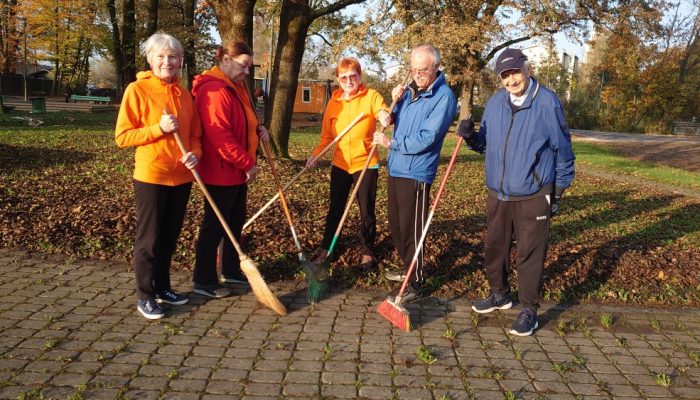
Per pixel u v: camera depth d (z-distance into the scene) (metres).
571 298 4.93
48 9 34.34
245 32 10.07
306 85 47.28
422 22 16.12
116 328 3.82
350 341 3.83
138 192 3.87
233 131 4.23
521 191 4.02
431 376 3.43
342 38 16.78
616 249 6.27
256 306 4.36
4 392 2.98
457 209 7.88
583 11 19.16
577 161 17.28
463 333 4.08
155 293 4.22
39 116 19.09
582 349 3.93
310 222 6.41
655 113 43.75
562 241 6.47
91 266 4.95
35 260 4.99
